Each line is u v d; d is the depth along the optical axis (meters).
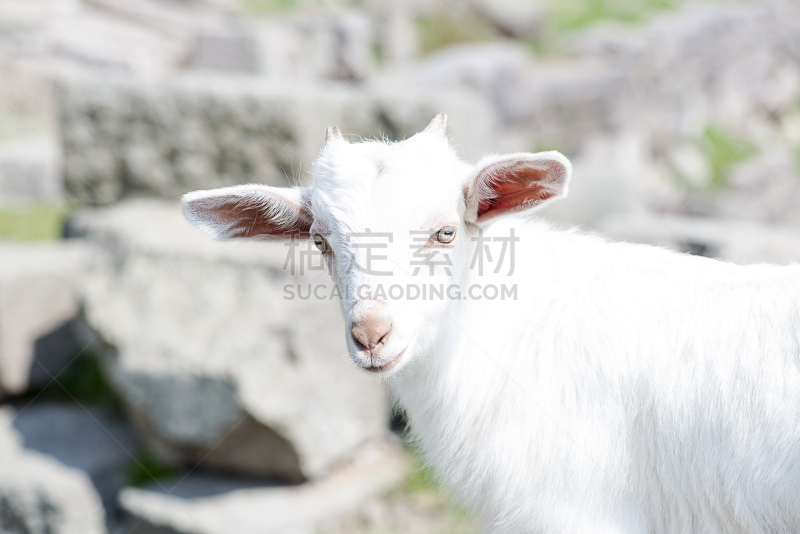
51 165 6.94
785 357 2.19
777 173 11.94
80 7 10.12
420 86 9.30
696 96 13.50
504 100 10.27
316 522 4.27
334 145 2.51
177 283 4.82
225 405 4.40
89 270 5.24
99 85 6.20
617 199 7.30
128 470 4.75
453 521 4.29
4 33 9.13
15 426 5.10
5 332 5.21
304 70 9.52
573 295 2.49
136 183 6.26
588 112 11.02
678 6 15.34
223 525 4.19
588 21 13.98
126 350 4.62
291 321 4.57
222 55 8.87
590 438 2.35
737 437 2.21
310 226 2.65
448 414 2.56
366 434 4.96
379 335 2.23
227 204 2.63
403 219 2.31
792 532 2.21
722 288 2.38
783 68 16.48
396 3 11.78
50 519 4.44
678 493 2.32
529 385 2.42
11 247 5.74
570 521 2.33
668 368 2.31
